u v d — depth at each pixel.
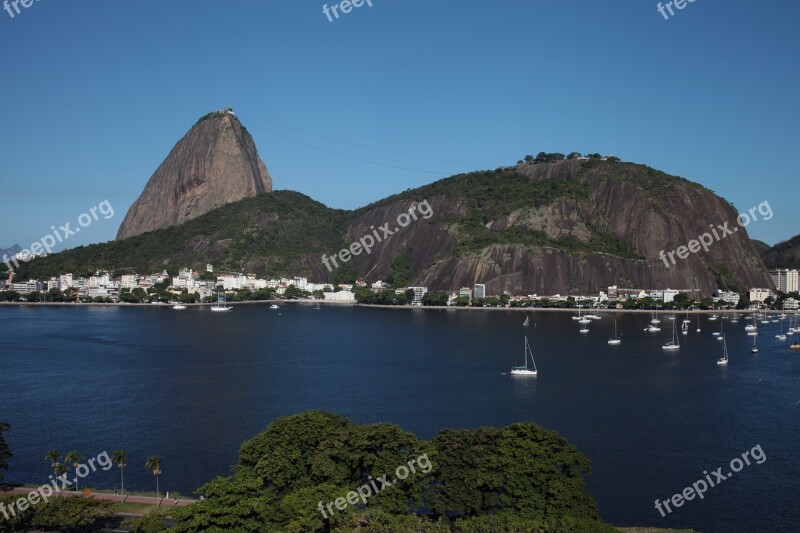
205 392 130.75
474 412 114.56
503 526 58.03
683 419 110.19
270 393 130.00
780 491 79.06
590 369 162.12
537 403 121.94
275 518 59.56
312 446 71.38
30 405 118.94
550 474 65.75
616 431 102.50
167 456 90.31
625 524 70.25
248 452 70.56
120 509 68.75
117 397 125.62
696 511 73.44
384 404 120.75
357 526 58.69
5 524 62.19
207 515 56.41
